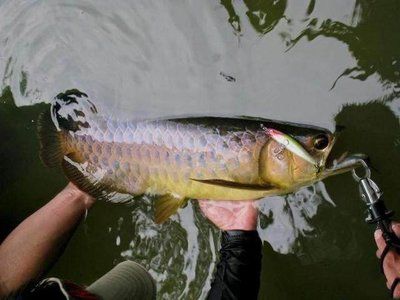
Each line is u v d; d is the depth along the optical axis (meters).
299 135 0.62
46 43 0.77
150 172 0.68
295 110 0.68
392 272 0.60
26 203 0.75
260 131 0.64
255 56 0.71
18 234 0.69
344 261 0.67
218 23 0.72
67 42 0.76
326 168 0.63
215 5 0.72
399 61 0.65
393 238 0.57
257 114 0.70
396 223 0.61
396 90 0.65
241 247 0.63
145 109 0.73
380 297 0.65
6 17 0.77
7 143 0.75
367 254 0.66
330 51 0.68
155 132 0.67
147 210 0.72
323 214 0.67
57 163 0.71
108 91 0.74
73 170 0.71
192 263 0.71
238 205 0.67
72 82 0.75
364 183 0.59
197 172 0.66
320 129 0.64
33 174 0.74
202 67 0.72
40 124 0.72
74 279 0.74
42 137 0.71
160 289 0.72
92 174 0.70
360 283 0.66
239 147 0.64
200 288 0.71
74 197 0.71
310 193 0.67
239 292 0.60
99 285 0.57
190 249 0.71
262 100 0.70
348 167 0.62
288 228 0.68
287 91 0.69
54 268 0.74
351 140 0.65
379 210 0.58
